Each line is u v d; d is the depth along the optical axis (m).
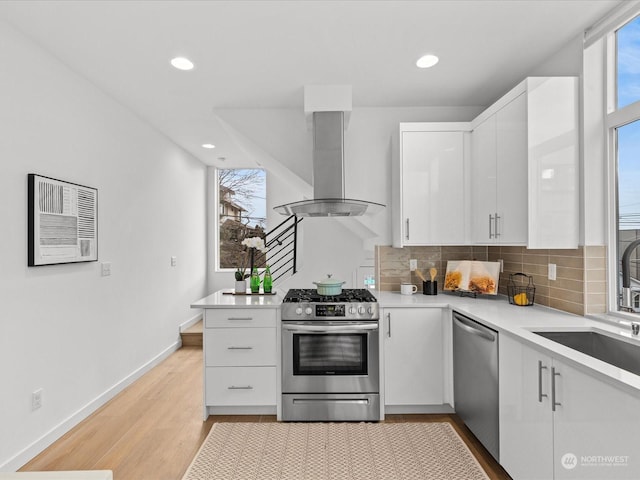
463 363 2.65
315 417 2.90
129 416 2.99
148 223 4.16
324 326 2.87
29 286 2.40
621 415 1.32
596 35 2.31
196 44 2.52
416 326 2.92
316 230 5.67
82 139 2.98
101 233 3.24
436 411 3.02
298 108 3.68
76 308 2.88
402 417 2.98
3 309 2.21
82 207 2.92
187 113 3.83
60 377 2.69
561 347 1.70
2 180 2.21
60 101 2.73
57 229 2.63
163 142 4.57
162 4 2.08
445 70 2.93
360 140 3.69
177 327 4.99
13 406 2.27
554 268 2.65
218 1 2.06
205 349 2.93
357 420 2.90
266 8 2.13
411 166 3.23
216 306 2.92
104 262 3.29
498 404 2.17
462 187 3.22
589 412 1.46
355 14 2.20
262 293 3.45
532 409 1.83
